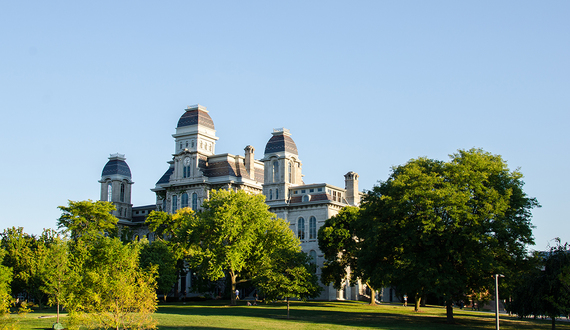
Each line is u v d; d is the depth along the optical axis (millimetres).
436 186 73938
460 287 68312
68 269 67188
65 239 83562
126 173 164750
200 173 139375
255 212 98812
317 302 110438
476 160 73750
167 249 108750
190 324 64125
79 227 113938
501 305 111250
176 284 122562
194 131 144625
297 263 77500
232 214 97062
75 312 52375
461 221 69250
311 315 78250
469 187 71188
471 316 84875
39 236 94000
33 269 82812
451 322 73000
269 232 99312
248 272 101688
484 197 70625
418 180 72688
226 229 94500
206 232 99688
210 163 143375
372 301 108000
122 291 49906
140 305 50375
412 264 69062
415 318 77375
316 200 129125
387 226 73438
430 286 67250
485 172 73125
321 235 106000
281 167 134750
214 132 149500
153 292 51844
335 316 77500
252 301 110375
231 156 142875
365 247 78625
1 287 59250
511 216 72125
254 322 67438
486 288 72125
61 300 63531
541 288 59719
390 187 78062
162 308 89375
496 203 68375
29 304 84562
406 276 71062
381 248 76188
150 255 105188
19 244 87688
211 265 93688
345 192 139375
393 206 73000
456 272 69250
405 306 108312
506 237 69812
